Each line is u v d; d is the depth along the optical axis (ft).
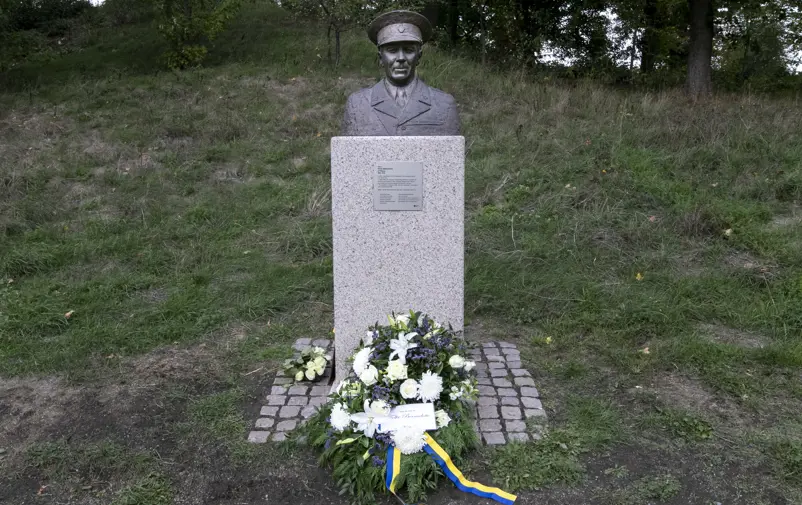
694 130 27.73
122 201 24.27
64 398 12.57
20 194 24.67
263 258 20.02
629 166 24.66
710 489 9.64
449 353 10.93
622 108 31.12
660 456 10.48
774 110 31.58
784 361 13.51
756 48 53.01
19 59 45.21
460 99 34.24
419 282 12.25
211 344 15.01
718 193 23.00
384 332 11.00
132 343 14.76
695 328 15.42
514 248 19.89
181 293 17.46
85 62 44.60
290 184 25.67
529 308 16.65
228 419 11.62
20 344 14.82
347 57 41.65
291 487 9.87
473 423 11.01
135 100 34.76
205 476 10.12
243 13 55.42
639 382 13.01
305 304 17.15
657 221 21.13
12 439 11.21
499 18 47.52
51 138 30.32
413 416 9.97
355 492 9.66
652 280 17.76
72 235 21.71
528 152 26.63
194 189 25.68
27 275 19.07
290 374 13.11
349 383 10.53
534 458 10.31
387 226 11.99
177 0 41.39
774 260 18.58
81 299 17.15
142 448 10.85
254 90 35.88
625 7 49.14
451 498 9.58
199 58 40.75
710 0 42.22
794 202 22.47
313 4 39.27
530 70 43.68
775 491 9.57
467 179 24.71
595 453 10.58
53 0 60.18
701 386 12.78
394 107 12.08
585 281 17.62
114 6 60.03
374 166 11.72
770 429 11.16
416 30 11.95
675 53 55.11
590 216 21.47
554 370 13.56
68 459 10.52
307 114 32.37
